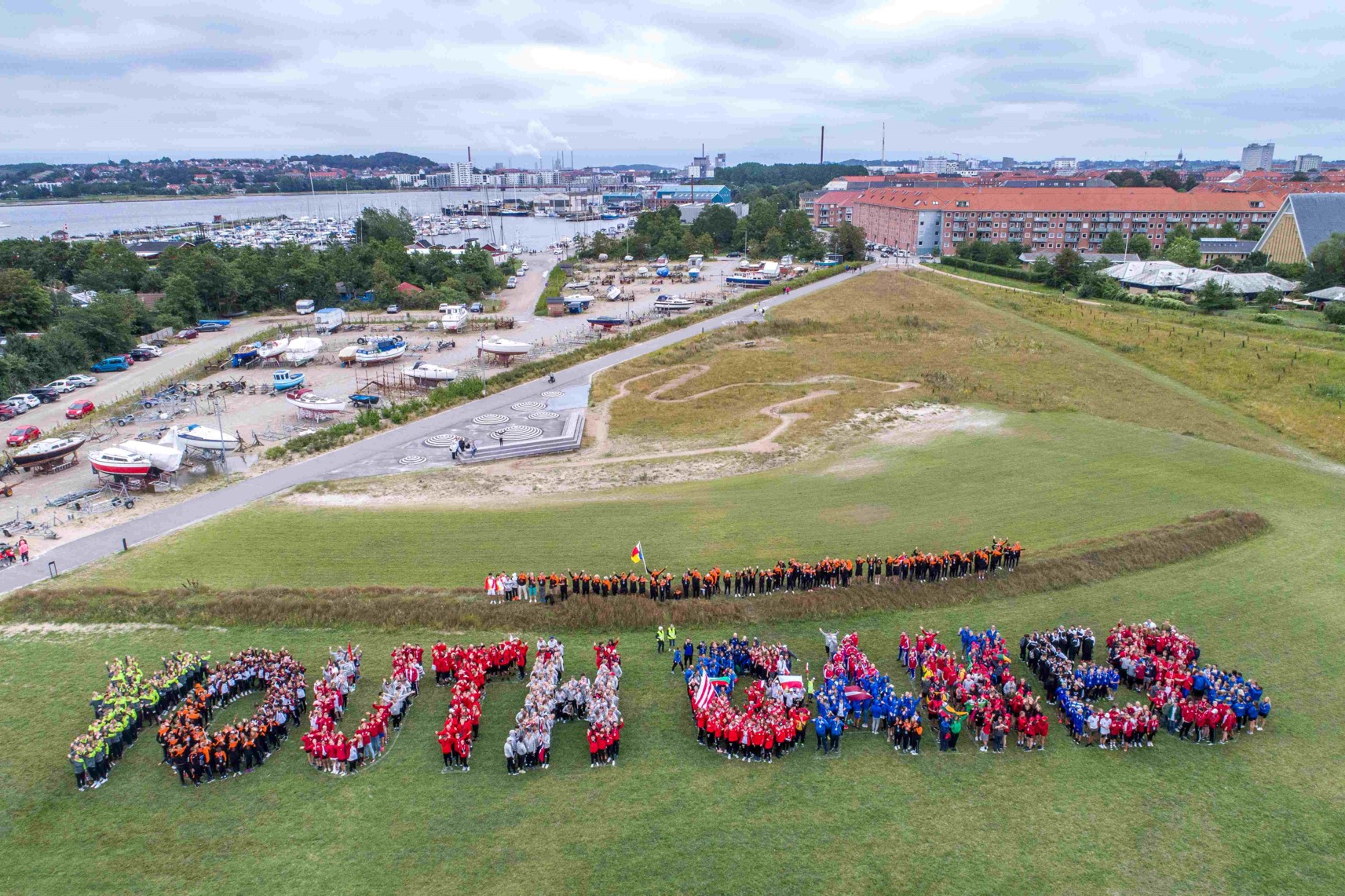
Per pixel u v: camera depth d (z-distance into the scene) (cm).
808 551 6669
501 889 3566
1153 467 8612
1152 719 4488
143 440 9906
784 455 9262
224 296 18625
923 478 8350
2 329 14512
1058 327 15862
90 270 19000
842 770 4338
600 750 4334
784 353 14000
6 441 9906
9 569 6444
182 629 5703
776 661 5019
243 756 4306
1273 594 6147
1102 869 3684
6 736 4553
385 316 18625
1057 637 5309
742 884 3591
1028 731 4469
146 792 4156
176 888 3569
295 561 6538
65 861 3725
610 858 3734
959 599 6044
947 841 3841
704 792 4162
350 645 5503
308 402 10700
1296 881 3625
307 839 3841
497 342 13988
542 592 5975
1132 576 6425
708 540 6875
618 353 14050
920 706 4806
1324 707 4856
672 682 5112
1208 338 14412
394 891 3550
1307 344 13950
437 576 6275
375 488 8244
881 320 16325
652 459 9169
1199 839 3853
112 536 7094
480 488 8225
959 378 12294
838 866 3691
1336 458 9262
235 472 8756
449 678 5066
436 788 4188
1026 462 8775
